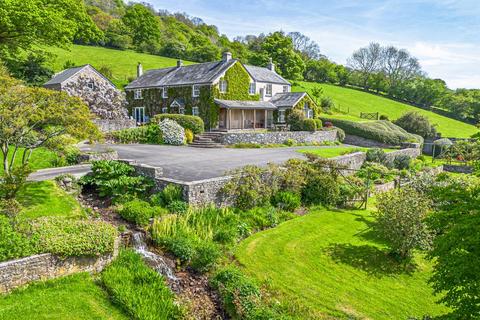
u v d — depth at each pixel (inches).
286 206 716.0
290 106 1710.1
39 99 536.7
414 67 3794.3
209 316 384.2
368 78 3688.5
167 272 443.2
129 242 482.6
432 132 2129.7
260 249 542.6
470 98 3166.8
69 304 353.7
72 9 1302.9
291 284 459.8
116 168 669.9
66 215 511.2
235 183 668.7
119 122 1296.8
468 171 1425.9
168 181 623.2
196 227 546.9
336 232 642.8
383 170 1081.4
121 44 3006.9
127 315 356.2
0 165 664.4
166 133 1213.7
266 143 1328.7
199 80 1520.7
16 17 988.6
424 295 478.3
